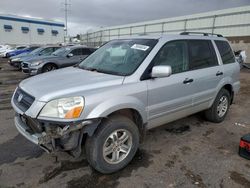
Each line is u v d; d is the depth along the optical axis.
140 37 3.74
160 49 3.34
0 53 26.23
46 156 3.31
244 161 3.28
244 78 11.62
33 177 2.82
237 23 22.47
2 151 3.46
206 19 25.55
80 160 3.21
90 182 2.74
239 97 7.39
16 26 45.34
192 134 4.18
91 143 2.70
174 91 3.45
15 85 9.09
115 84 2.86
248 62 21.23
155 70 2.96
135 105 2.92
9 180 2.75
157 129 4.38
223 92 4.60
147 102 3.10
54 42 52.72
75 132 2.52
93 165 2.78
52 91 2.56
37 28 48.81
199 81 3.89
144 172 2.96
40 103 2.46
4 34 43.81
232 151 3.57
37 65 10.27
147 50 3.29
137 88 2.96
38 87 2.77
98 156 2.72
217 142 3.88
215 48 4.42
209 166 3.13
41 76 3.37
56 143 2.55
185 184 2.73
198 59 3.98
